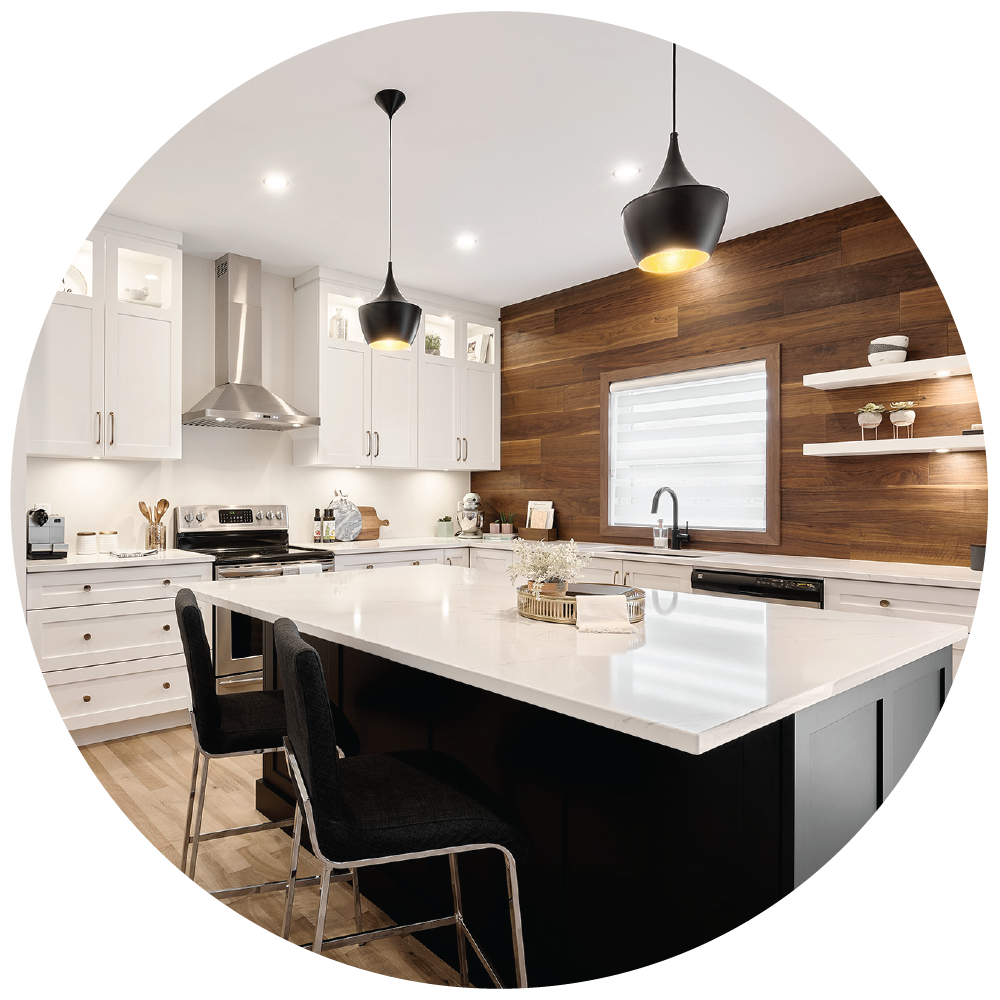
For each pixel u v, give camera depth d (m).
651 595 2.49
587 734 1.64
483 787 1.56
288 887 1.79
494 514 5.79
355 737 2.07
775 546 3.95
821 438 3.75
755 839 1.38
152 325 3.96
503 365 5.73
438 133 3.00
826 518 3.74
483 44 2.42
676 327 4.46
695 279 4.36
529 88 2.68
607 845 1.60
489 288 5.18
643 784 1.54
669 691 1.29
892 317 3.49
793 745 1.34
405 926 1.69
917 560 3.40
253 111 2.83
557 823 1.70
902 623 1.96
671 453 4.56
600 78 2.61
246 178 3.40
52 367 3.62
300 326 4.85
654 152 3.15
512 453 5.63
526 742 1.78
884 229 3.52
